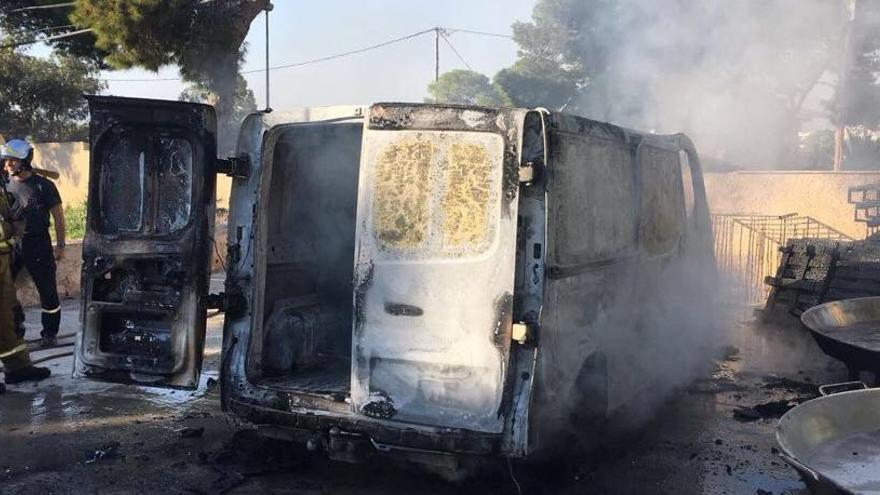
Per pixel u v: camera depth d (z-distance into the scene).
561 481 4.05
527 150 3.37
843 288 7.13
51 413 5.06
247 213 4.05
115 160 4.15
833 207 11.09
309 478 4.03
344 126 4.21
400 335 3.48
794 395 5.85
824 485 2.52
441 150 3.46
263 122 4.02
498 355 3.32
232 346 4.03
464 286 3.38
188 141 4.03
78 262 9.63
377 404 3.52
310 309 4.62
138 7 13.29
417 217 3.48
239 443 4.45
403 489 3.89
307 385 3.98
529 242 3.36
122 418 4.98
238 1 14.72
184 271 4.01
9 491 3.77
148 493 3.79
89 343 4.22
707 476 4.16
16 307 5.84
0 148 6.45
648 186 5.15
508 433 3.31
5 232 5.56
